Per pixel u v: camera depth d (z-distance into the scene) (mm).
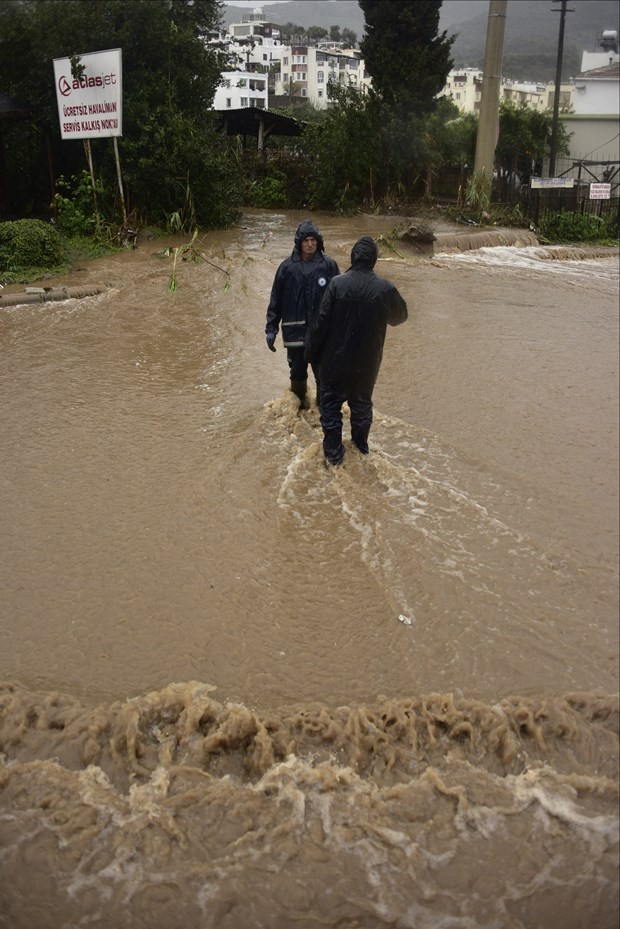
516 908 2492
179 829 2719
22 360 7266
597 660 3670
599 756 3123
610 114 28391
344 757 3064
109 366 7164
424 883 2566
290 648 3654
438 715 3258
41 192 15492
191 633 3711
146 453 5410
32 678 3412
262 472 5176
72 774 2939
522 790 2926
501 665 3607
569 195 19797
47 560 4203
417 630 3805
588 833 2758
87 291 9727
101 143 14195
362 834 2725
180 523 4574
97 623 3752
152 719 3223
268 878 2564
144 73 13648
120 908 2461
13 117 11914
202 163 14820
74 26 9992
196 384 6754
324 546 4426
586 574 4301
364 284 4832
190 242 12984
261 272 11078
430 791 2906
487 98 19219
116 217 13992
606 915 2469
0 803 2809
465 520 4758
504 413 6496
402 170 20469
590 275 13508
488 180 19359
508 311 10258
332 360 4988
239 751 3115
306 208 21219
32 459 5297
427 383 7121
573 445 5918
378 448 5645
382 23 19094
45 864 2588
